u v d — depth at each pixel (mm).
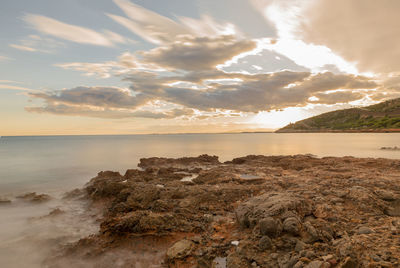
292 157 30453
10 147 85062
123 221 9672
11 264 8453
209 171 21625
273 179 17719
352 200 10727
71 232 11016
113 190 15820
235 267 6594
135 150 65625
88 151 63469
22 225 12000
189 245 8156
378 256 5848
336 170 20219
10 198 17203
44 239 10320
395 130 174750
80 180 24844
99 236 9930
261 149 64312
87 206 15039
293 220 7824
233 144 92062
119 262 8070
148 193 13875
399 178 15078
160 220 9797
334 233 7750
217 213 11484
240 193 14078
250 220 8758
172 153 55750
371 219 8828
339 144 77500
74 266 8133
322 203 10492
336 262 5863
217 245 8008
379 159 25438
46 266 8266
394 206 10164
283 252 6957
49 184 22750
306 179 16562
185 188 15031
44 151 63906
